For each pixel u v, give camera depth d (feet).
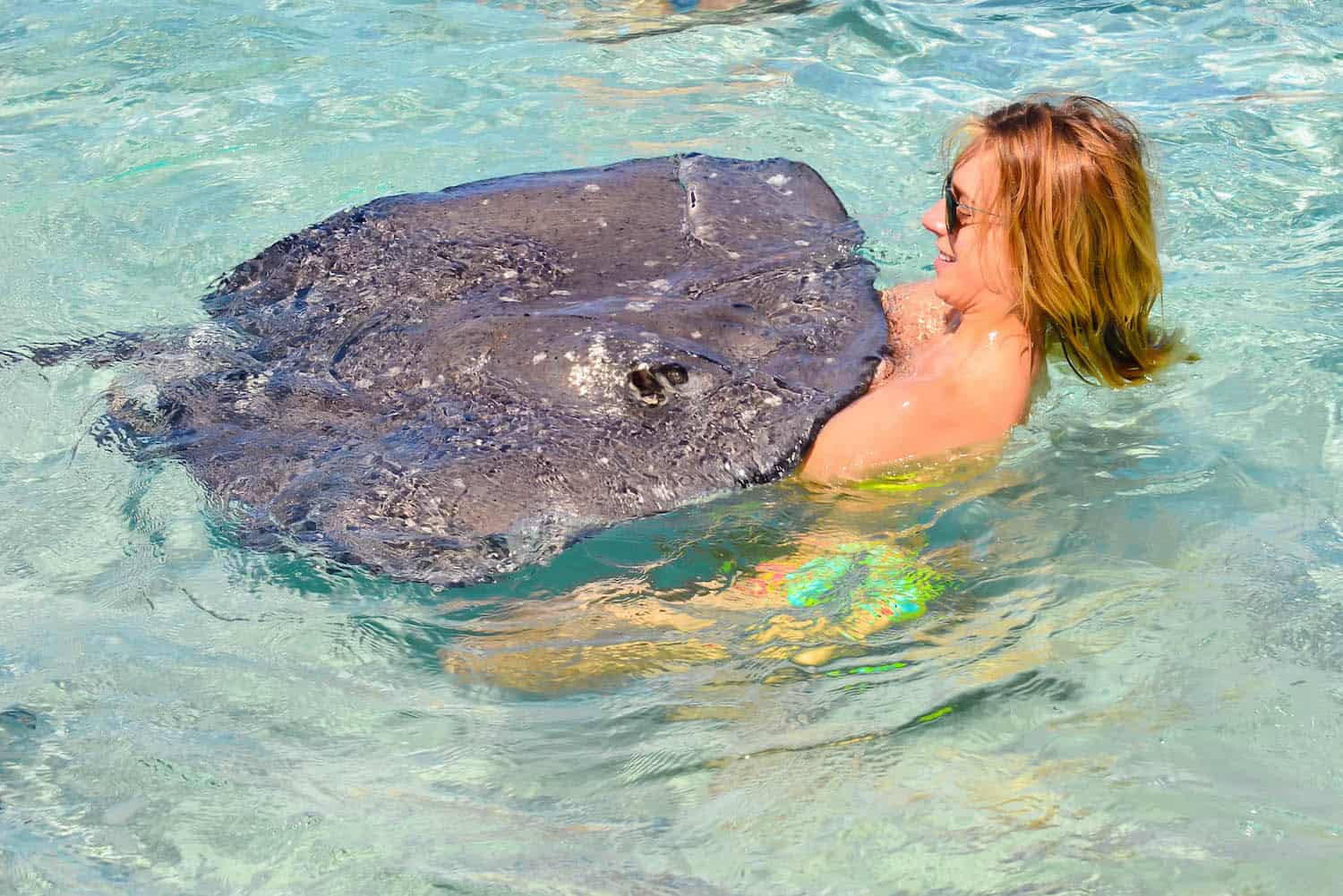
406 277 11.62
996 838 6.39
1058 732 7.13
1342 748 6.82
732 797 6.83
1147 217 9.43
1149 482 9.45
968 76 18.81
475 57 20.18
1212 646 7.71
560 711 7.59
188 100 18.54
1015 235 9.07
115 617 8.40
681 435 9.26
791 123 17.31
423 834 6.57
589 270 11.58
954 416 9.37
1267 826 6.30
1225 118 16.60
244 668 7.92
